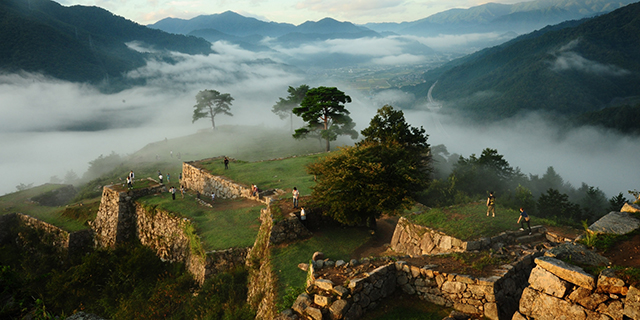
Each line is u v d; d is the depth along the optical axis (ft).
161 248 106.01
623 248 29.30
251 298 65.05
